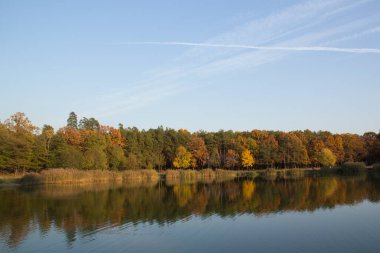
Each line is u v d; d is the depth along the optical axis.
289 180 72.25
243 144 115.75
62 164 80.12
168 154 118.94
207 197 46.34
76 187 61.91
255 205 38.59
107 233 26.64
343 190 49.69
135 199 45.03
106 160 90.38
